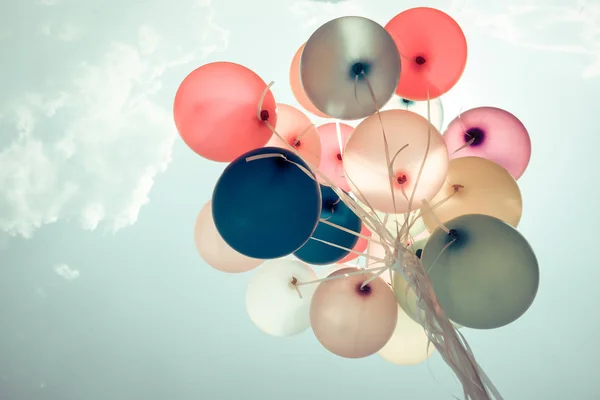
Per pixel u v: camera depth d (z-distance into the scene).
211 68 1.16
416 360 1.39
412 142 1.03
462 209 1.17
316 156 1.34
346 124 1.50
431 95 1.24
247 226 1.01
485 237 1.00
